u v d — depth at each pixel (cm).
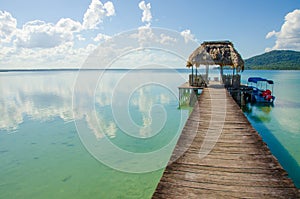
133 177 618
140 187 568
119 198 522
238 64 1555
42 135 1029
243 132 609
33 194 553
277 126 1062
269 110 1438
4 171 677
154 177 618
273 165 413
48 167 698
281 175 377
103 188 568
